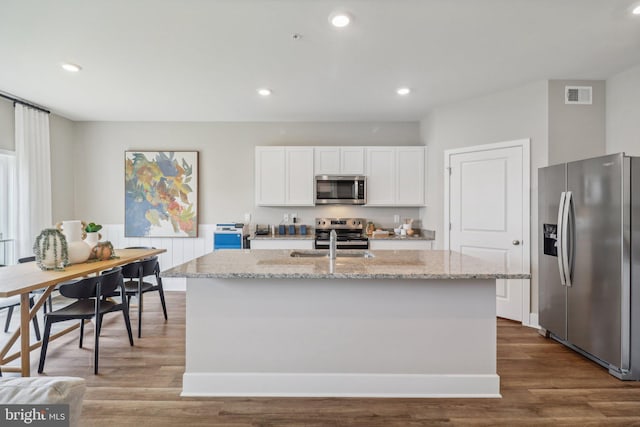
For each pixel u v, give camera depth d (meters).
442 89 3.49
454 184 3.96
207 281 2.11
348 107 4.14
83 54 2.69
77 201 4.80
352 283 2.11
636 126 2.97
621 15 2.14
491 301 2.11
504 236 3.52
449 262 2.25
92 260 2.86
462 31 2.34
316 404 2.01
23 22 2.21
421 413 1.92
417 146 4.52
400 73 3.08
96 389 2.15
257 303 2.11
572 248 2.63
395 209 4.86
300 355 2.12
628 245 2.23
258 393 2.11
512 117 3.46
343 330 2.12
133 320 3.46
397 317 2.11
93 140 4.80
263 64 2.88
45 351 2.36
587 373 2.35
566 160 3.22
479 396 2.08
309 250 2.87
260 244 4.39
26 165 3.85
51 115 4.40
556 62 2.86
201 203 4.85
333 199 4.50
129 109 4.23
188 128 4.84
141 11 2.09
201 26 2.27
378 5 2.03
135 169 4.75
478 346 2.10
